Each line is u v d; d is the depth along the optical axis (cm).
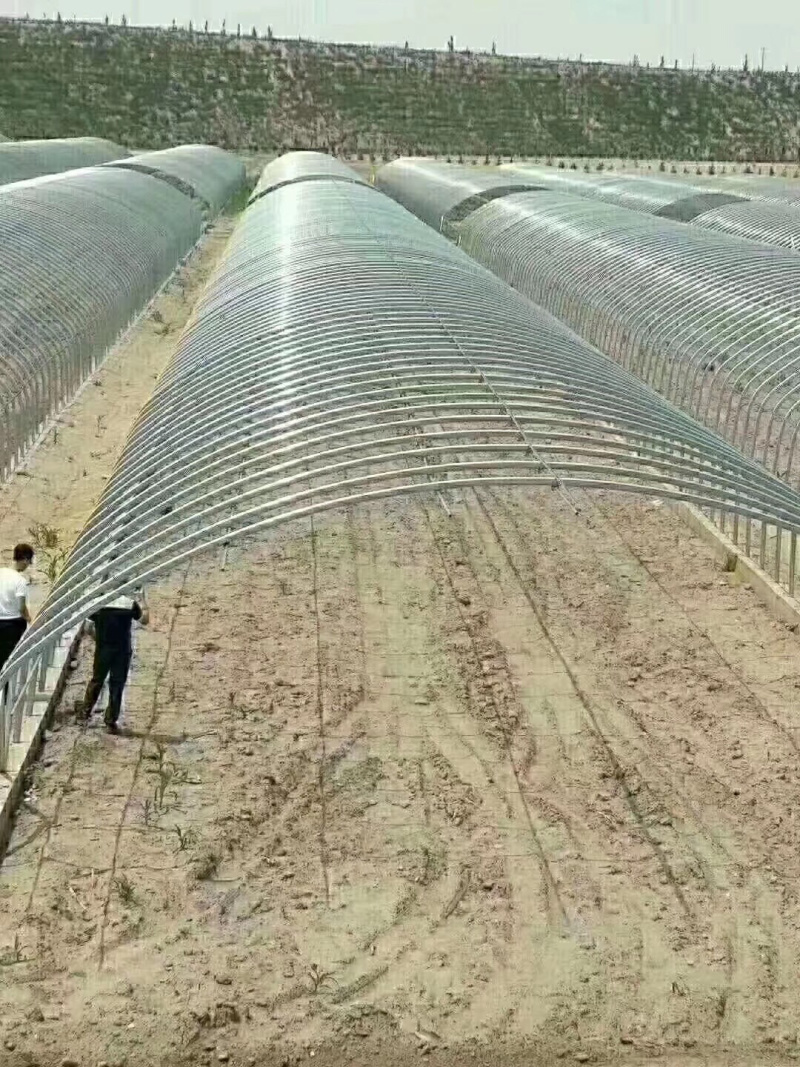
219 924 771
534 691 1094
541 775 955
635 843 869
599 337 2453
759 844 870
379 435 1766
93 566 948
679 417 1320
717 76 10044
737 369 1900
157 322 2841
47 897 787
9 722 919
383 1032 686
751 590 1341
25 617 1026
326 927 772
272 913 784
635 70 9881
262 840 860
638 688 1105
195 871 819
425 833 875
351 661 1142
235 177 5906
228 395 1249
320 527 1483
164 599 1265
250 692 1073
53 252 2402
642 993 721
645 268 2498
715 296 2211
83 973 723
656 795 930
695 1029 695
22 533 1451
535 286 2866
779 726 1037
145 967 730
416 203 4688
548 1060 670
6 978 716
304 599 1282
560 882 823
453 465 952
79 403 2073
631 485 959
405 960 744
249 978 724
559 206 3519
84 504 1579
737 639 1212
